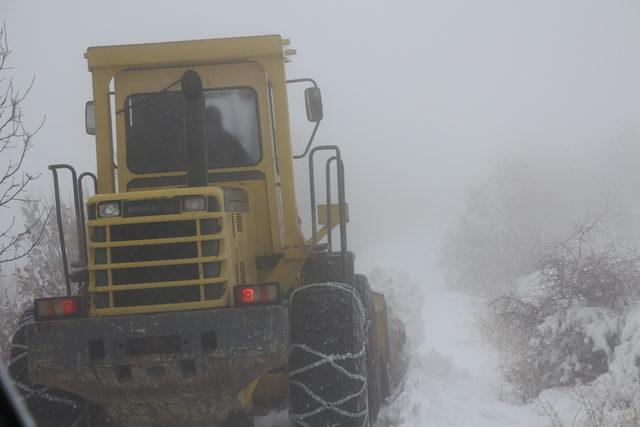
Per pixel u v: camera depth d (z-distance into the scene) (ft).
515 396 30.60
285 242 22.76
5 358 31.50
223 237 19.02
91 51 23.43
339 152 22.39
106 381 18.57
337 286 20.83
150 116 23.67
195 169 19.63
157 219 18.86
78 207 22.40
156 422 20.18
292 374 19.95
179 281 18.84
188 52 23.34
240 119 23.62
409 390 26.99
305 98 24.49
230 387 18.78
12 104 23.12
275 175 23.41
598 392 26.58
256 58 23.31
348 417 19.74
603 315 30.55
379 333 29.19
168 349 18.40
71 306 18.83
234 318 18.35
